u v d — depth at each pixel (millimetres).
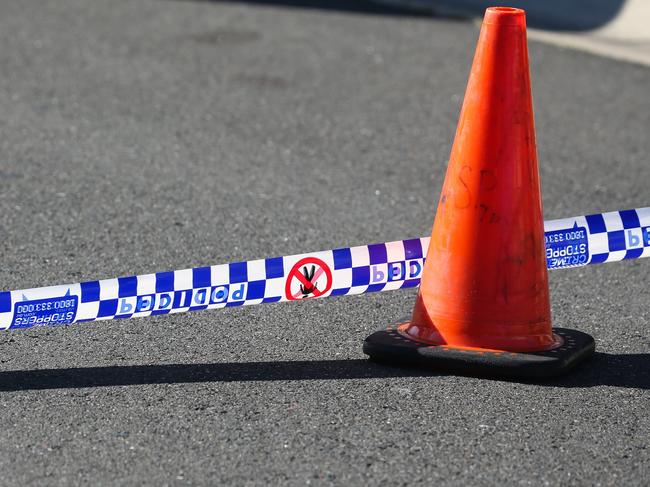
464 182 8219
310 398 7891
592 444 7328
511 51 8055
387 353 8391
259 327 9102
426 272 8523
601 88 16703
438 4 21719
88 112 15211
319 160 13602
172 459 7070
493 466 7035
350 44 18812
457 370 8258
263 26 19797
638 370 8430
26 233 11086
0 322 8305
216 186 12586
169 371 8297
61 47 18234
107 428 7445
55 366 8359
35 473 6914
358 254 8875
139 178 12797
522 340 8305
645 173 13406
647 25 19828
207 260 10539
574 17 20484
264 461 7051
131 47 18312
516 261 8227
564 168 13500
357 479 6863
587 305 9703
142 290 8562
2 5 20703
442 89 16641
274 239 11109
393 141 14391
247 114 15281
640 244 9383
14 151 13656
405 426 7508
